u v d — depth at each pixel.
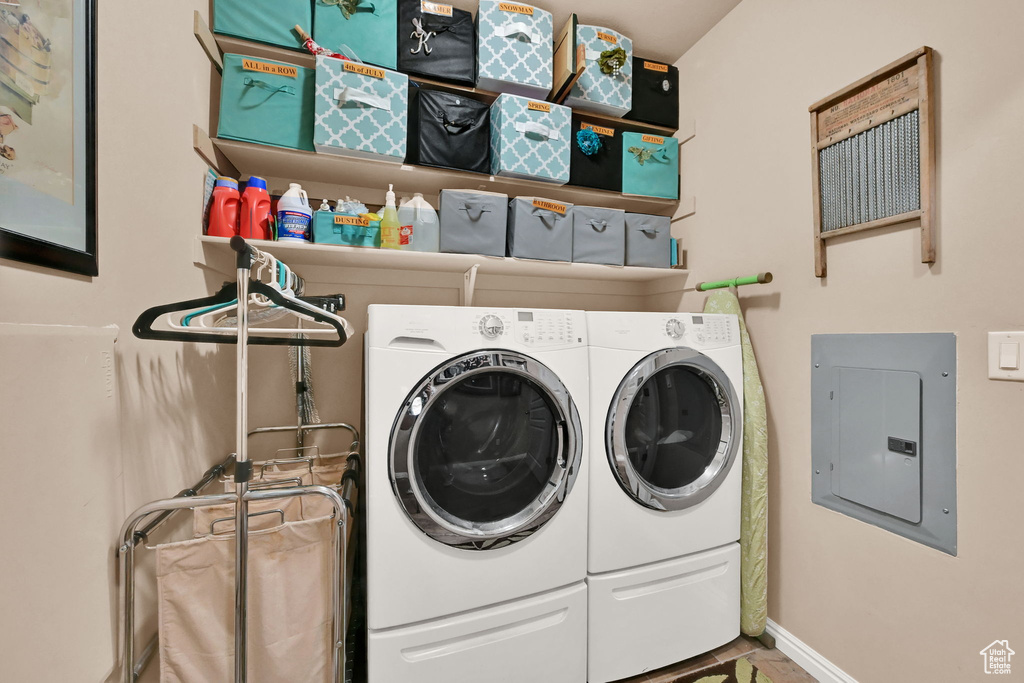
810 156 1.43
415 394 1.10
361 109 1.47
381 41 1.56
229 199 1.36
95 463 0.78
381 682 1.06
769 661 1.44
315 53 1.46
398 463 1.07
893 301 1.20
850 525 1.30
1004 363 0.97
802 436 1.45
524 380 1.25
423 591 1.10
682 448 1.47
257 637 0.93
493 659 1.16
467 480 1.20
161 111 1.07
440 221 1.64
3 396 0.59
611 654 1.31
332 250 1.50
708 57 1.91
